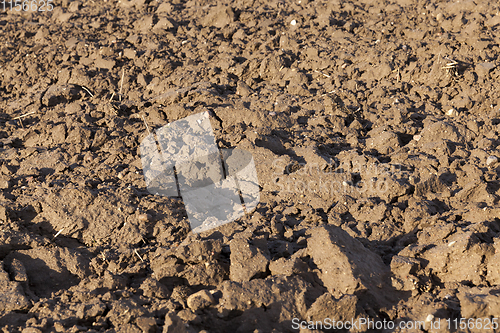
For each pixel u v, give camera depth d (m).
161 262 2.16
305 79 2.89
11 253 2.18
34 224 2.26
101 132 2.58
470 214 2.26
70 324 2.05
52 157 2.52
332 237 2.13
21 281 2.13
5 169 2.47
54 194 2.29
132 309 2.06
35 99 2.81
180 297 2.09
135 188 2.36
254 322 2.05
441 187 2.35
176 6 4.36
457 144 2.51
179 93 2.75
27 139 2.63
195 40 3.54
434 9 3.85
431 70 2.82
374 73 2.92
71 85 2.93
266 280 2.10
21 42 3.60
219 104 2.71
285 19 3.83
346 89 2.81
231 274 2.13
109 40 3.55
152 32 3.64
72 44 3.46
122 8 4.39
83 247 2.24
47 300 2.09
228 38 3.59
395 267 2.13
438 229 2.20
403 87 2.80
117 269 2.17
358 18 3.88
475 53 3.01
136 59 3.21
